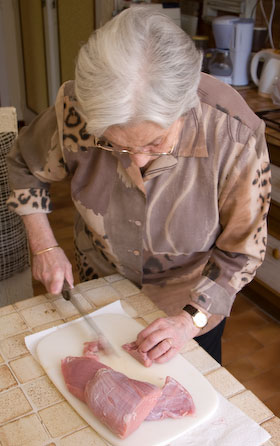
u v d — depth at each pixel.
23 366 0.83
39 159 1.04
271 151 1.83
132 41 0.65
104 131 0.71
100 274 1.19
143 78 0.65
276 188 1.87
